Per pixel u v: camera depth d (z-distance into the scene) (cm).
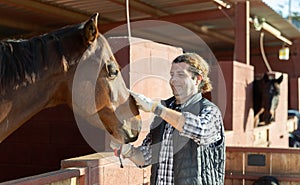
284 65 1025
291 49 1001
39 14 632
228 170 365
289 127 781
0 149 333
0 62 176
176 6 654
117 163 241
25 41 189
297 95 895
